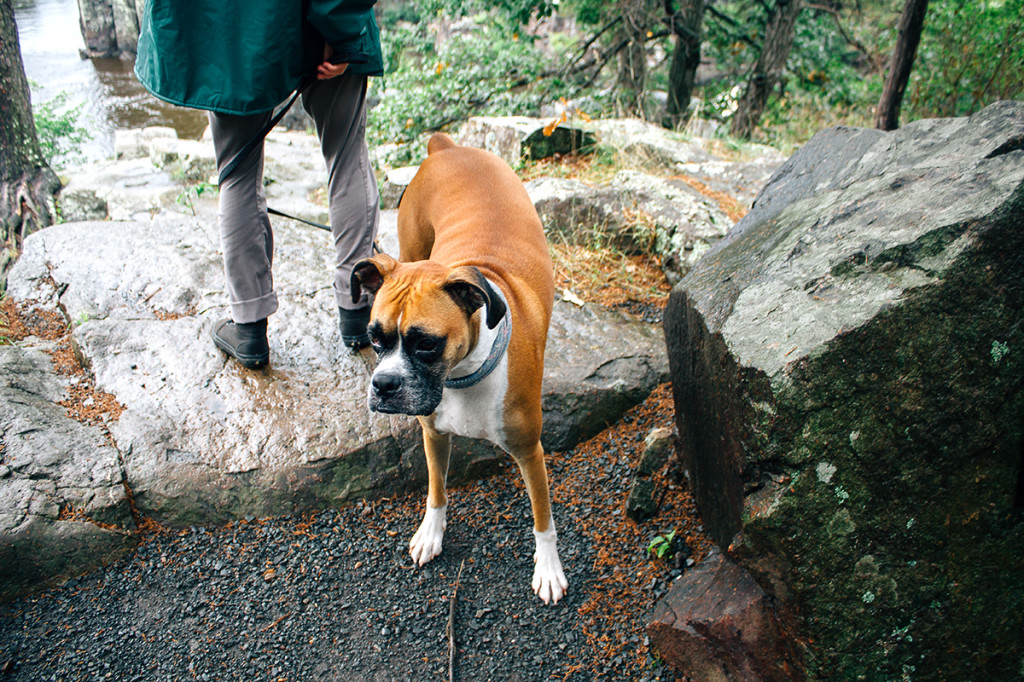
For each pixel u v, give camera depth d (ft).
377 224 11.03
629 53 33.55
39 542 8.36
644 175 16.15
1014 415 6.23
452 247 8.99
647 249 14.80
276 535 9.32
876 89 33.30
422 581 8.93
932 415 6.15
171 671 7.76
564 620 8.50
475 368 7.49
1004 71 24.86
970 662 6.50
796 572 6.22
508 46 30.22
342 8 8.56
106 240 13.96
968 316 6.09
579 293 13.66
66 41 65.46
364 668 7.95
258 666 7.88
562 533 9.57
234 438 9.82
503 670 7.97
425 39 31.17
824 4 36.68
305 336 11.75
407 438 10.19
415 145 24.12
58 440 9.30
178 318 12.07
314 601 8.61
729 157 19.62
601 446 10.87
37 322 12.02
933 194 6.73
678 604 7.79
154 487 9.25
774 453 6.20
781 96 33.37
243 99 8.86
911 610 6.31
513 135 18.85
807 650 6.39
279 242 14.80
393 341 6.96
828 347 6.06
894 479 6.19
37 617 8.20
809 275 6.92
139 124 44.16
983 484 6.28
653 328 12.78
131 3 60.59
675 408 9.27
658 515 9.51
